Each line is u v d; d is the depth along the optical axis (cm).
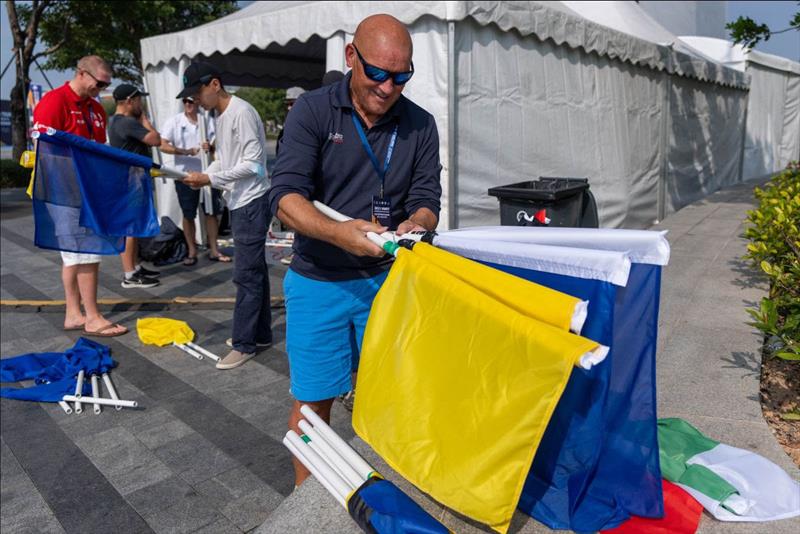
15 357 445
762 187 1233
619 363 180
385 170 224
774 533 184
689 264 548
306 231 204
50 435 354
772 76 1550
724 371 312
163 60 775
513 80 578
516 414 154
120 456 331
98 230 405
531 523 193
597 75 708
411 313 183
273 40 609
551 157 641
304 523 202
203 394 400
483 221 565
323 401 248
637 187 833
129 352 469
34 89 1822
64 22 1878
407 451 175
